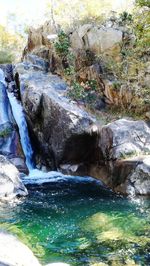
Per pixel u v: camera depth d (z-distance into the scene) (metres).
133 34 12.52
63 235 6.12
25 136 12.13
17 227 6.49
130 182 8.68
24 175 10.74
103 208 7.59
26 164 11.46
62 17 17.72
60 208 7.67
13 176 8.91
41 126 11.47
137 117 11.91
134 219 6.80
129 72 12.44
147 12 10.49
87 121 10.72
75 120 10.61
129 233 6.11
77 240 5.90
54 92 11.89
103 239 5.89
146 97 11.95
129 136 9.76
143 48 12.14
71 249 5.56
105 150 9.98
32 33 17.25
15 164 10.99
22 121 12.27
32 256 4.93
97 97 12.74
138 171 8.63
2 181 8.54
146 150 9.48
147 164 8.62
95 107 12.45
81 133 10.49
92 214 7.19
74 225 6.60
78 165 10.88
